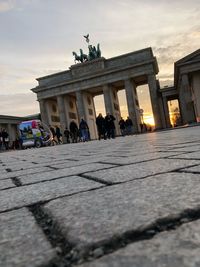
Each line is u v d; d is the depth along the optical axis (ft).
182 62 190.49
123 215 5.26
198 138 31.73
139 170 11.21
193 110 190.39
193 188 6.79
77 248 4.01
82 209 6.12
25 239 4.68
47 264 3.67
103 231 4.52
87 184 9.48
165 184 7.70
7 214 6.69
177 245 3.74
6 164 29.25
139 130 229.25
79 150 41.42
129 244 3.94
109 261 3.52
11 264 3.76
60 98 238.27
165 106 239.30
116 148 33.35
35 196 8.63
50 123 245.86
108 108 223.10
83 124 121.08
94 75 224.74
